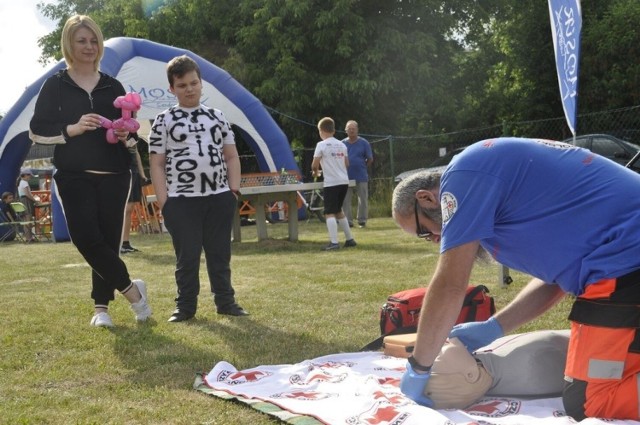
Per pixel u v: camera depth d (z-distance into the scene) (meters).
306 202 16.81
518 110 22.92
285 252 10.15
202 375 3.84
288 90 20.66
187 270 5.40
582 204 2.66
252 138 15.72
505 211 2.71
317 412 3.03
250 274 7.96
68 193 4.93
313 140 21.72
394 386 3.37
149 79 14.73
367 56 20.50
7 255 11.73
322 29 20.69
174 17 22.95
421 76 20.81
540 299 3.24
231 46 22.59
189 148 5.33
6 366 4.22
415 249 9.66
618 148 14.59
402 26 21.67
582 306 2.68
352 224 14.48
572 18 5.50
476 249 2.70
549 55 22.44
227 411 3.23
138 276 8.13
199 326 5.19
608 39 20.50
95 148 4.93
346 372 3.67
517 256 2.76
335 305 5.89
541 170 2.71
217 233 5.52
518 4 22.67
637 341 2.56
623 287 2.58
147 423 3.12
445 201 2.72
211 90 15.48
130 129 4.88
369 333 4.88
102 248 5.04
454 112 22.20
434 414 2.79
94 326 5.25
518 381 3.12
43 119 4.90
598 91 20.86
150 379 3.85
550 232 2.67
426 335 2.83
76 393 3.62
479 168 2.69
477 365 3.07
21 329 5.24
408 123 22.45
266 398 3.31
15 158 15.23
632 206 2.63
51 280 8.16
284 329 5.05
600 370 2.61
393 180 18.28
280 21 20.73
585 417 2.68
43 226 16.95
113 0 25.22
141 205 15.32
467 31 23.08
